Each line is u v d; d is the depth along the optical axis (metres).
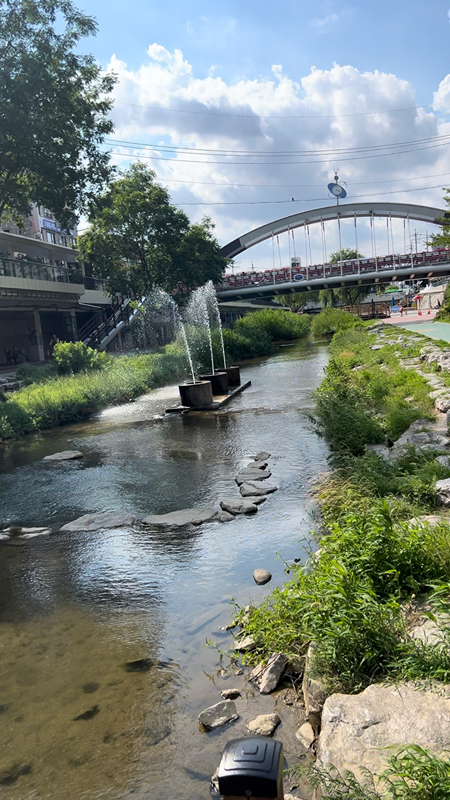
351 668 2.98
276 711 3.12
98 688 3.48
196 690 3.38
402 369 14.38
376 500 4.84
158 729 3.06
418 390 10.79
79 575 5.25
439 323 34.78
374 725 2.47
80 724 3.16
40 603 4.76
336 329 41.44
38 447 11.77
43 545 6.12
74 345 23.59
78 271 35.91
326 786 2.15
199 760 2.80
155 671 3.61
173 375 22.94
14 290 27.70
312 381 17.81
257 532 5.77
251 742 1.66
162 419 13.73
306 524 5.81
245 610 4.14
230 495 7.12
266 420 11.95
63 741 3.04
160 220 36.84
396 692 2.69
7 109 17.41
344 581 3.44
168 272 39.81
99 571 5.28
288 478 7.53
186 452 9.83
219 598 4.49
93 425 14.00
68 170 20.78
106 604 4.62
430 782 1.98
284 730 2.95
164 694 3.37
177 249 38.84
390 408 9.72
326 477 6.98
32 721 3.22
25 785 2.75
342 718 2.55
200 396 14.34
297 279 57.53
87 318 42.16
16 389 20.34
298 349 34.28
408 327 32.59
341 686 2.95
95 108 21.67
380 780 2.13
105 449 10.87
